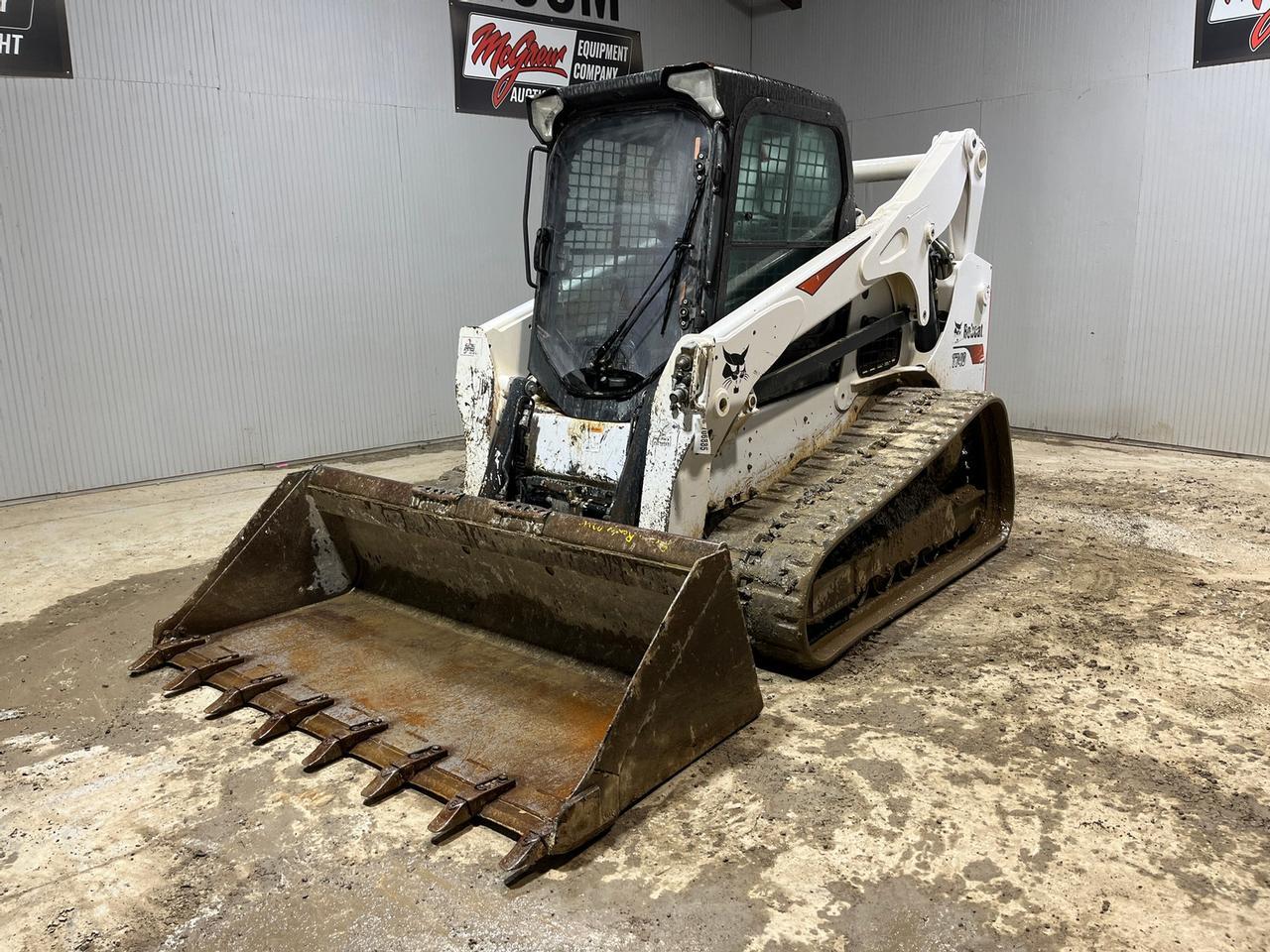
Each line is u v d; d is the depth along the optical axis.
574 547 2.84
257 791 2.62
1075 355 7.44
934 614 3.86
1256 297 6.41
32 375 6.00
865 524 3.73
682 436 3.09
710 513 3.39
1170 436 7.00
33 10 5.70
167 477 6.60
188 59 6.27
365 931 2.07
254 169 6.64
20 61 5.70
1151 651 3.45
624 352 3.43
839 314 3.95
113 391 6.30
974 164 4.60
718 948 1.99
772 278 3.63
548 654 3.23
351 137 7.05
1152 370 7.02
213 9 6.32
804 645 3.10
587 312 3.58
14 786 2.70
